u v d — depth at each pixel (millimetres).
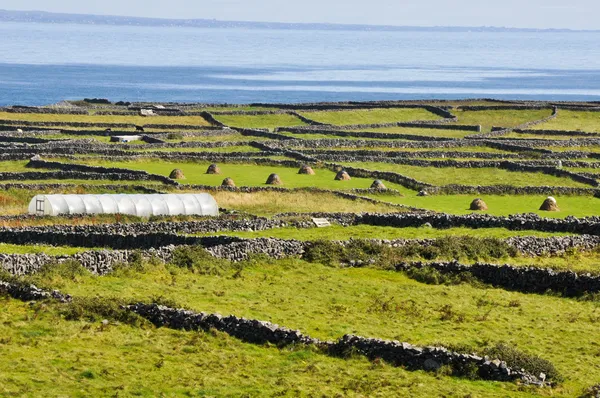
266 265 145625
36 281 122500
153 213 195250
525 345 111438
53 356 99062
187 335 108125
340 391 93500
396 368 100250
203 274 138250
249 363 100500
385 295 132250
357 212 199000
